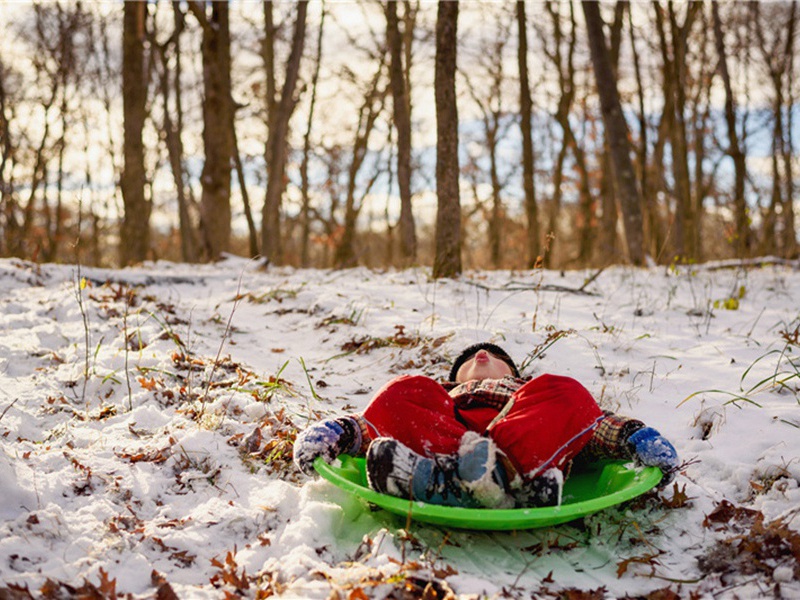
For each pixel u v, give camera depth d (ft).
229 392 15.72
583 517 11.33
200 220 53.16
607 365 18.04
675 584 9.80
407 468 9.91
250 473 12.30
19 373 17.29
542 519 9.69
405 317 22.94
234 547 9.99
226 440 13.15
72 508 10.88
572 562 10.36
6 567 9.22
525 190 67.82
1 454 11.44
